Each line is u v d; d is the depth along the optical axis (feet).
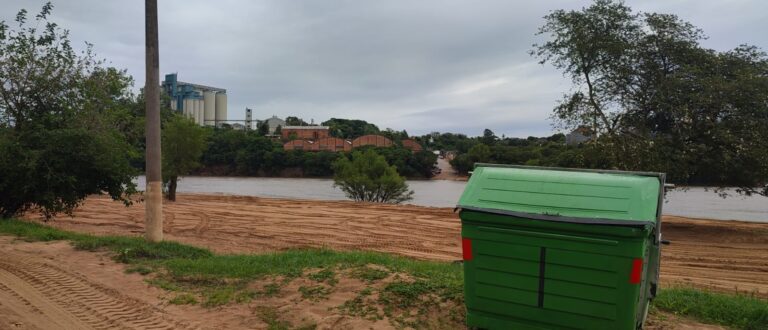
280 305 21.93
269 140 291.79
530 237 15.80
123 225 68.69
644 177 16.07
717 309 21.04
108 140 52.08
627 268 14.69
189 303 23.02
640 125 66.64
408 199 135.54
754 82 61.98
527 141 259.80
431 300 20.85
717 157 62.75
